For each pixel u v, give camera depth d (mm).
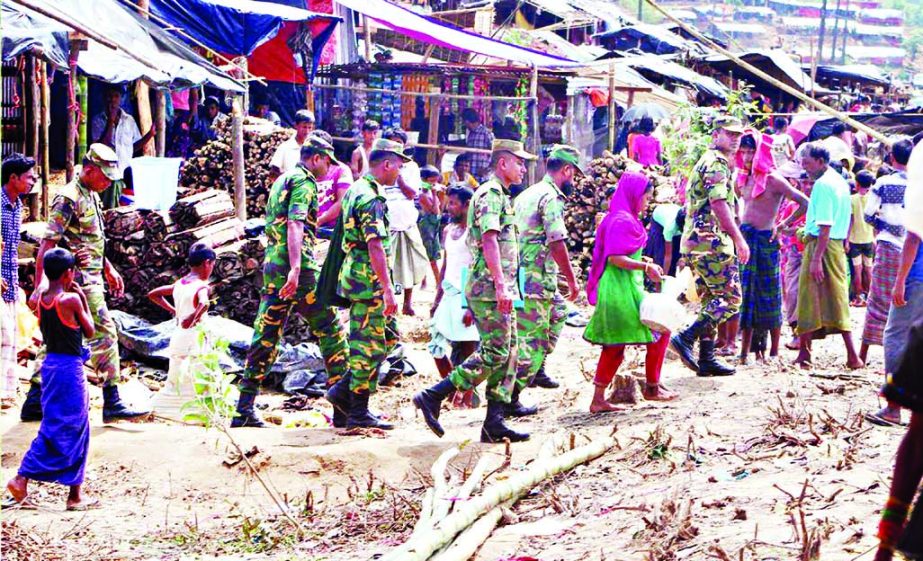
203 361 7102
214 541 6012
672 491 5523
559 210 8195
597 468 6559
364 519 6195
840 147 16953
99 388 9711
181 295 8703
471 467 7027
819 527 4422
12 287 8820
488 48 19250
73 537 6105
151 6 16312
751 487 5344
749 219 9648
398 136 12836
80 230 8367
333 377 8898
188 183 14680
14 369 8828
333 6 23391
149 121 16703
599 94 25141
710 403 8039
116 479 7184
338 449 7426
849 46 132125
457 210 9078
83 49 12172
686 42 36281
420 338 12375
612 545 4762
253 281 11547
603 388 8242
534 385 9648
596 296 8125
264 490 6977
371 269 7984
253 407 8594
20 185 8695
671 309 7906
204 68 13242
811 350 10086
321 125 21094
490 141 19469
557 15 36250
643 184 8031
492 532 5434
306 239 8664
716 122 15641
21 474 6535
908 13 159500
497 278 7312
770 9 127812
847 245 9719
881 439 6242
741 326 9742
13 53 10852
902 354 3084
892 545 3078
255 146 14758
